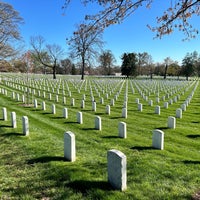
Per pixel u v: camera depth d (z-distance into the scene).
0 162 7.03
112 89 32.53
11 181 5.69
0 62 37.03
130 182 5.31
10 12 33.59
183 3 5.36
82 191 4.99
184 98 25.67
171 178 5.58
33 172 6.11
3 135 9.74
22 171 6.23
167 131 11.06
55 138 9.31
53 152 7.47
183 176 5.69
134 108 18.39
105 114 15.44
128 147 8.25
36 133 9.98
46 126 11.52
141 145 8.45
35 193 5.06
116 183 4.97
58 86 33.84
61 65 102.62
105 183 5.21
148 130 11.13
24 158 7.16
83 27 5.52
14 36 34.28
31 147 8.05
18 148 8.11
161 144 7.96
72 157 6.66
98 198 4.66
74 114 15.05
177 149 8.18
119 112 16.47
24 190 5.21
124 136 9.45
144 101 22.55
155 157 7.09
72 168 6.04
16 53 34.94
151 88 35.38
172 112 16.88
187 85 41.84
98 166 6.22
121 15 5.31
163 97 23.67
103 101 20.67
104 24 5.40
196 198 4.68
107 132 10.38
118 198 4.61
